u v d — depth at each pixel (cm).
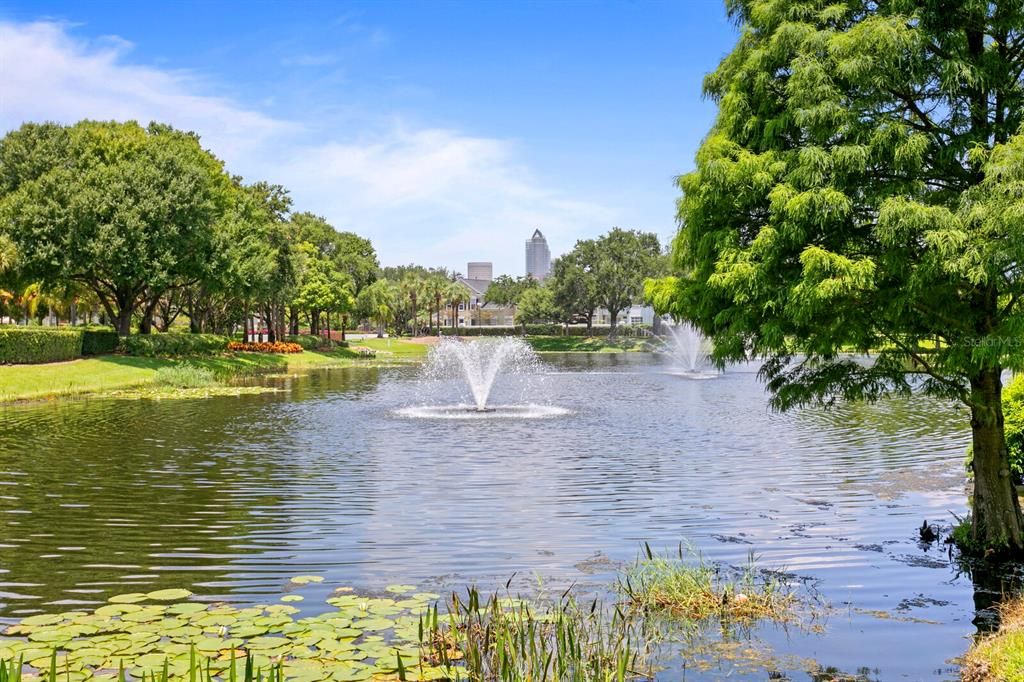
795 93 779
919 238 752
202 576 817
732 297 854
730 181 813
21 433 1908
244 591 770
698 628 682
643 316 10988
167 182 3934
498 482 1330
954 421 2122
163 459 1547
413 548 928
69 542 948
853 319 823
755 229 866
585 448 1705
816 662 610
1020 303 767
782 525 1041
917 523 1052
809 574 834
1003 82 802
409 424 2114
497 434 1925
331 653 604
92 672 565
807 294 741
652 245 9044
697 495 1229
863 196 779
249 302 5878
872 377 938
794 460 1545
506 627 608
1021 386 1185
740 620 700
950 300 817
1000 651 581
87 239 3622
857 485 1300
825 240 791
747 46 905
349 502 1170
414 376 4150
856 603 744
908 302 789
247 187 6050
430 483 1323
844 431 1956
